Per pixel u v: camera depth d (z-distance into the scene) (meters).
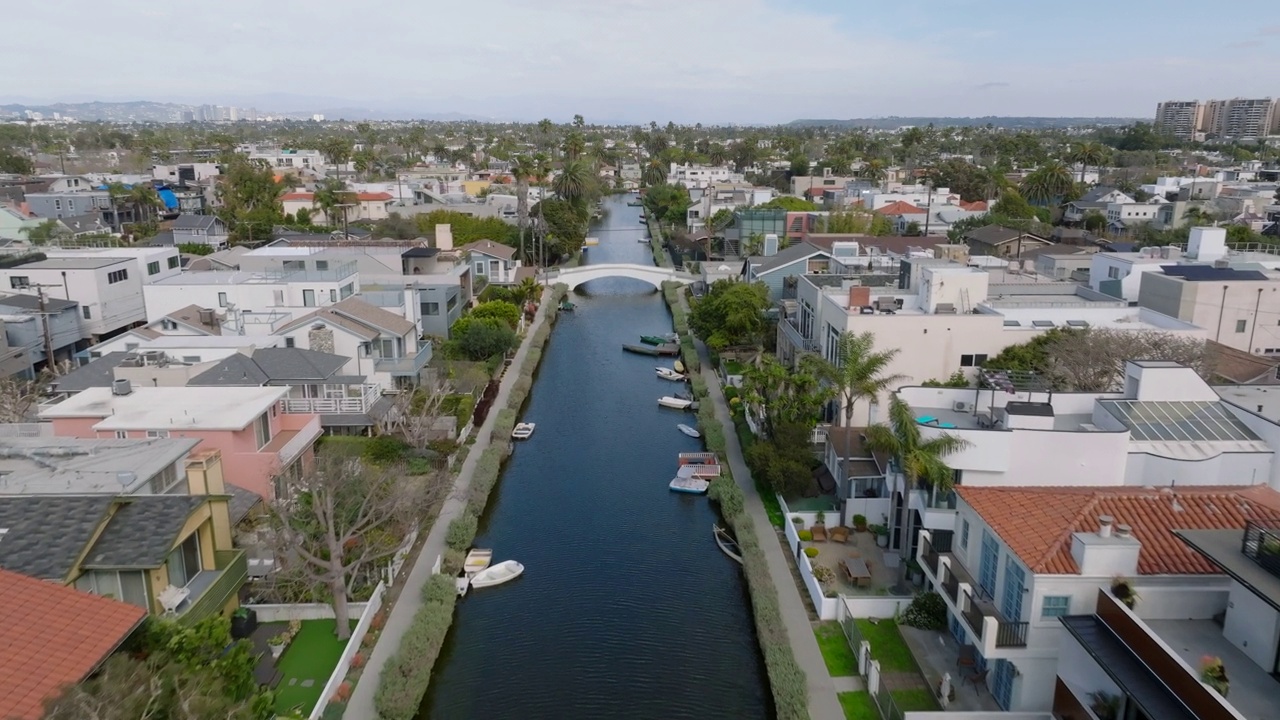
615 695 30.38
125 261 71.06
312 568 32.03
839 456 41.41
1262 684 19.17
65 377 47.78
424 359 59.03
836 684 28.48
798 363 50.59
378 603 32.88
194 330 56.44
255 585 32.94
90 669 18.95
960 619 26.83
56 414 39.00
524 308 88.31
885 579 34.88
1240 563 19.53
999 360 43.88
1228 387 40.47
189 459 32.62
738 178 190.50
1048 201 134.50
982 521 27.36
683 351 75.38
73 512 25.75
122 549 25.27
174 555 27.27
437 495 41.28
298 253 77.50
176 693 18.56
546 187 167.75
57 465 30.59
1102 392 37.97
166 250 78.25
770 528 40.72
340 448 43.69
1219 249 61.75
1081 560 23.45
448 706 29.66
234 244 108.44
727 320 68.50
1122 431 32.09
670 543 41.81
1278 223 101.50
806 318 57.88
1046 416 33.22
